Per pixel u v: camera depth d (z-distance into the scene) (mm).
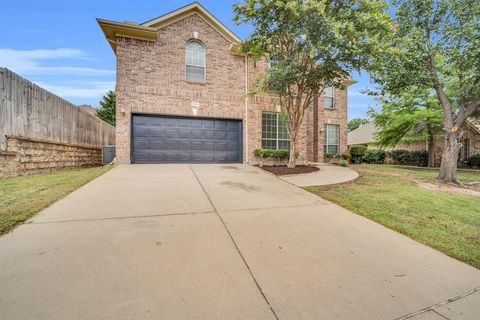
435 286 2260
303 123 11867
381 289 2166
